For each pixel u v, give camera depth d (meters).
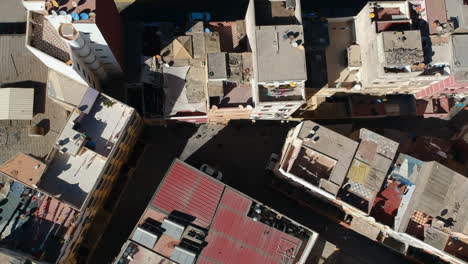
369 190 57.81
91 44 55.59
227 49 65.88
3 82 62.03
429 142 68.38
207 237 54.94
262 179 69.62
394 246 66.31
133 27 65.00
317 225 68.88
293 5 59.66
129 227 66.00
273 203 68.94
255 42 56.56
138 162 67.94
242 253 55.09
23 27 69.25
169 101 63.62
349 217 67.19
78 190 55.38
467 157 67.94
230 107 61.34
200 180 56.50
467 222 56.50
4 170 55.56
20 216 55.31
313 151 56.09
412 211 56.62
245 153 70.31
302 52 56.78
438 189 57.22
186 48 63.97
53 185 55.16
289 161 58.56
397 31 57.53
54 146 54.12
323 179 55.69
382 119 72.50
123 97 64.81
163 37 64.94
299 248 56.22
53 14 50.09
